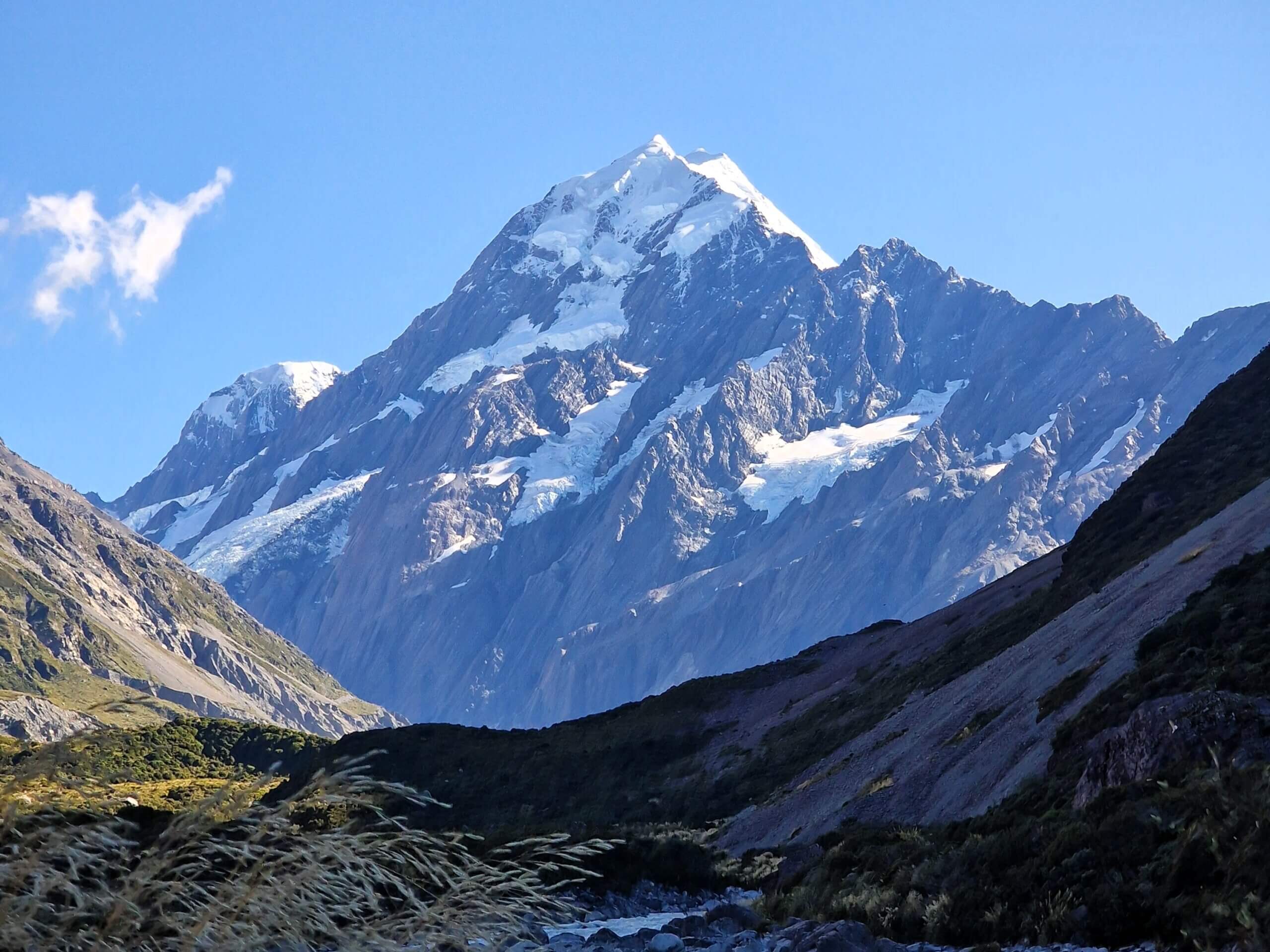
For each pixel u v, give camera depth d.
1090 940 14.58
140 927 4.77
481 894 5.71
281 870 5.12
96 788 4.79
